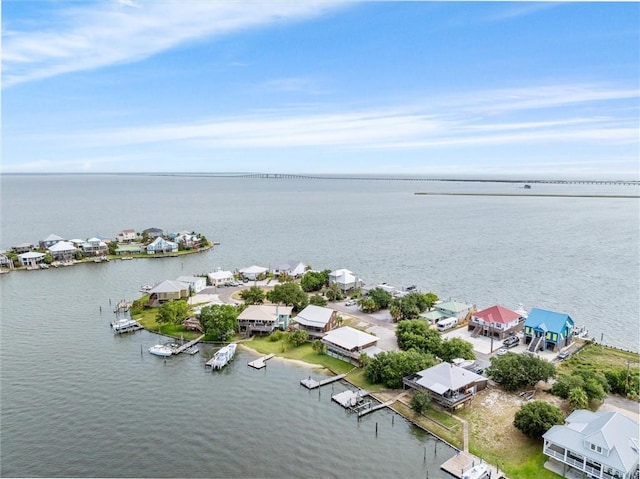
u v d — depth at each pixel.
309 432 62.47
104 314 112.44
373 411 67.81
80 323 105.88
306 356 87.69
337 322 102.12
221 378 78.62
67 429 62.31
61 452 57.31
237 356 88.19
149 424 63.84
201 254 189.00
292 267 147.38
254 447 58.91
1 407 67.62
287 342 93.75
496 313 94.44
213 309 99.06
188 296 122.69
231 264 171.12
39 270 161.00
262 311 101.56
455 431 61.88
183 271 160.12
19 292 132.25
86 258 176.75
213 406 69.00
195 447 58.75
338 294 121.88
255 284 138.38
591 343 90.56
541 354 85.25
